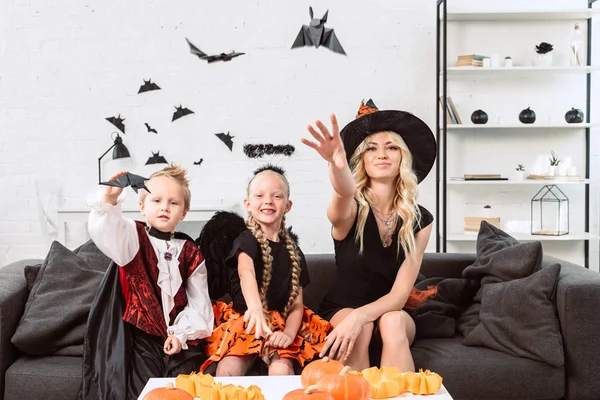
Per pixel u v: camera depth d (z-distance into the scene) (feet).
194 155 15.02
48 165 14.90
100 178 14.90
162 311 7.25
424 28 14.92
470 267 8.81
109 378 6.88
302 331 7.43
